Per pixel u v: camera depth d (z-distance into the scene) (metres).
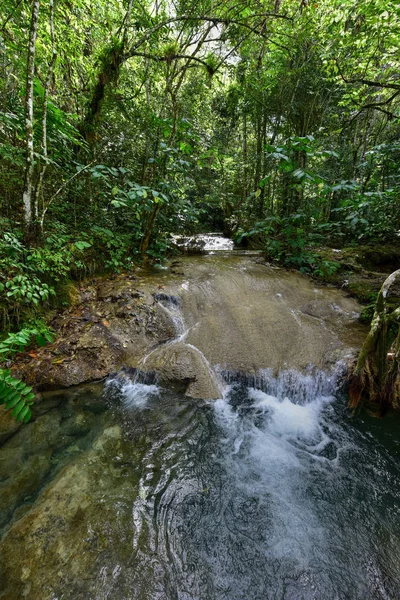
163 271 5.37
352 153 8.39
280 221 5.90
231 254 7.08
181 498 2.12
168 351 3.51
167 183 5.33
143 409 2.93
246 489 2.25
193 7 4.85
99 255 4.75
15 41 4.17
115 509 1.97
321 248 7.02
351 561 1.80
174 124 5.04
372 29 5.56
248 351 3.69
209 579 1.68
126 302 4.01
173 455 2.47
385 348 3.00
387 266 6.79
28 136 2.97
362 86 7.13
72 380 3.07
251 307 4.36
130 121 5.27
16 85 3.96
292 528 1.99
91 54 5.79
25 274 3.09
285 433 2.84
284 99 7.43
